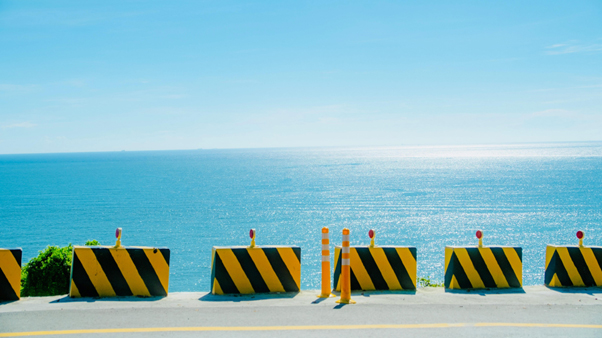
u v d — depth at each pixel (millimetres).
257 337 5105
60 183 138875
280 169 199625
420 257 39750
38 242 50531
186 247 46062
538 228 55781
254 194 100625
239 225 60594
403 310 6270
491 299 6980
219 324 5566
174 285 30406
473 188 107250
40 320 5645
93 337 5055
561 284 7910
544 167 181500
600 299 7047
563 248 7965
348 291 6684
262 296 7008
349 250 6824
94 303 6465
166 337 5082
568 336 5250
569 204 77688
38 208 80688
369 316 5965
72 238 52812
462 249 7727
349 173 166125
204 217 68375
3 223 64625
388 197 90938
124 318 5766
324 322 5684
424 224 59469
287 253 7320
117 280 6887
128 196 99625
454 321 5789
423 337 5152
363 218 65250
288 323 5633
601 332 5402
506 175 145375
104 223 63938
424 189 106125
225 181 139250
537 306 6582
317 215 68625
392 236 51281
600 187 104688
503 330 5453
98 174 182500
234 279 7137
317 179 141125
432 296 7141
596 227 55875
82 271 6836
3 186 129375
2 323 5512
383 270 7547
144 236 53594
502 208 73938
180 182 138125
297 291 7328
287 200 88438
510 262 7812
